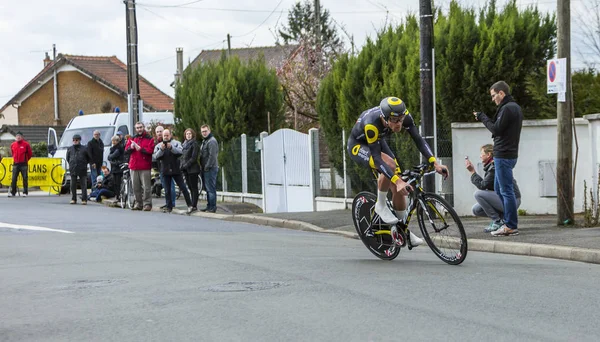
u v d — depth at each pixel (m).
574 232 11.16
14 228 13.73
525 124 14.45
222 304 6.65
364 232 9.58
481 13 15.59
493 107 14.73
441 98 14.98
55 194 28.83
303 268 8.59
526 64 14.89
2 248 10.81
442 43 14.98
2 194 29.31
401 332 5.61
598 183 12.23
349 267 8.66
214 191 18.03
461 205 14.68
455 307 6.43
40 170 28.05
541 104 14.88
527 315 6.13
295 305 6.57
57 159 28.30
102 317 6.31
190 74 24.72
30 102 55.00
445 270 8.40
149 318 6.21
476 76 14.69
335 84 18.22
